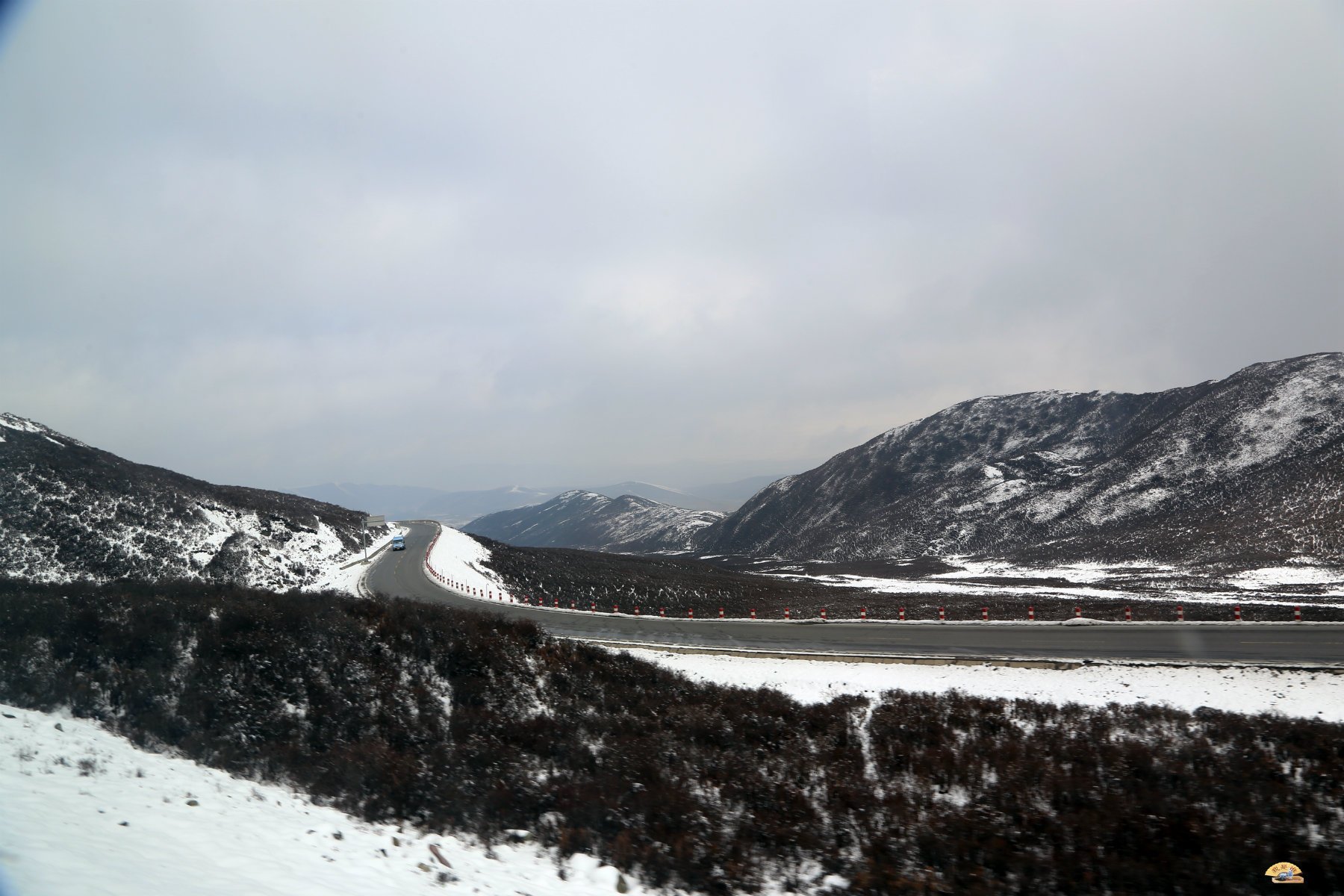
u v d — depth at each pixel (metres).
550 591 50.78
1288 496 73.38
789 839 12.09
